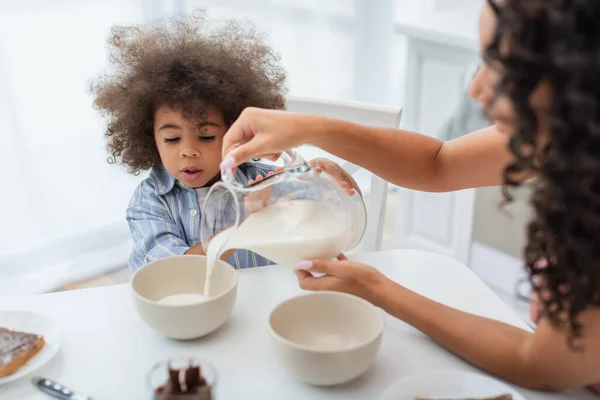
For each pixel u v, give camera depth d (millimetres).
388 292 852
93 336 857
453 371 737
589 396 750
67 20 2105
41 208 2236
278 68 1429
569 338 675
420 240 2242
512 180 683
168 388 630
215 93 1201
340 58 2826
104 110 1372
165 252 1188
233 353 822
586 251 613
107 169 2326
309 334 818
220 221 928
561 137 564
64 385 758
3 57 2023
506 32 571
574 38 526
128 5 2223
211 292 929
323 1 2674
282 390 752
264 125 957
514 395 707
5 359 769
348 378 735
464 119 1986
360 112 1318
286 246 885
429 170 1044
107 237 2406
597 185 576
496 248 2123
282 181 911
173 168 1228
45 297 958
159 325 815
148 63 1211
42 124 2160
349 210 923
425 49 2057
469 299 956
